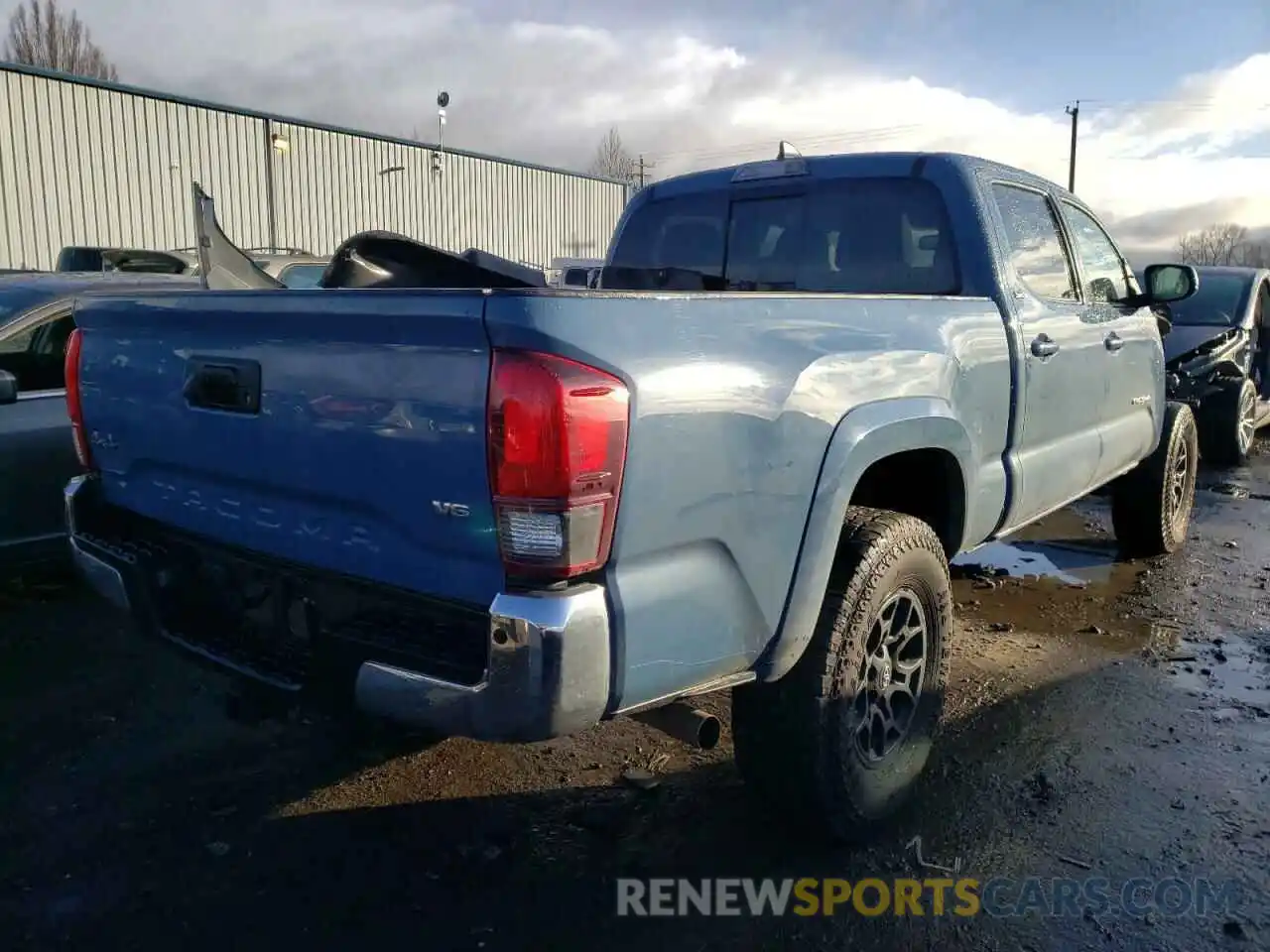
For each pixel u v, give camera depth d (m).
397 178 23.80
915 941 2.74
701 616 2.44
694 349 2.39
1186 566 6.25
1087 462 4.75
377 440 2.38
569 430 2.10
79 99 18.31
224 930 2.77
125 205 19.12
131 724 3.97
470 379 2.19
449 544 2.29
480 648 2.29
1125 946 2.72
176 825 3.28
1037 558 6.45
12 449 4.93
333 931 2.77
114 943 2.71
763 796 3.06
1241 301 9.72
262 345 2.63
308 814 3.35
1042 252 4.41
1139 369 5.32
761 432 2.55
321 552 2.60
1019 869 3.06
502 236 26.62
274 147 21.20
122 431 3.18
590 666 2.17
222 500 2.88
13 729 3.91
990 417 3.74
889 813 3.24
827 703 2.91
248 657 2.79
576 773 3.62
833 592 2.94
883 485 3.71
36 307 5.29
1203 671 4.55
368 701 2.38
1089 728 3.98
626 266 4.96
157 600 3.08
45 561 5.12
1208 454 9.45
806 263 4.37
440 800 3.44
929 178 4.03
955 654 4.74
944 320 3.44
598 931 2.78
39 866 3.05
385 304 2.28
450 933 2.77
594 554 2.18
